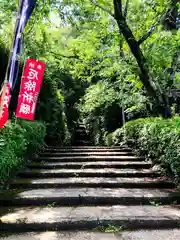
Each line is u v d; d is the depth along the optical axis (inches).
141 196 133.5
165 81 215.9
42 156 245.3
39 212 118.2
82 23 239.3
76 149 295.0
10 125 167.2
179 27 249.1
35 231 104.3
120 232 102.9
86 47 256.2
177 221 107.5
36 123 243.9
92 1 210.8
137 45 204.2
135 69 218.5
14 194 137.7
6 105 94.5
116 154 256.1
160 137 180.2
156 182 158.6
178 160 149.6
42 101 306.8
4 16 162.7
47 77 299.0
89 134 545.6
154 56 199.5
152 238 96.3
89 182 159.6
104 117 426.9
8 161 147.2
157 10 213.3
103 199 133.0
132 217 109.6
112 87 317.4
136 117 370.3
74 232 103.2
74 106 525.3
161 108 215.9
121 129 334.6
